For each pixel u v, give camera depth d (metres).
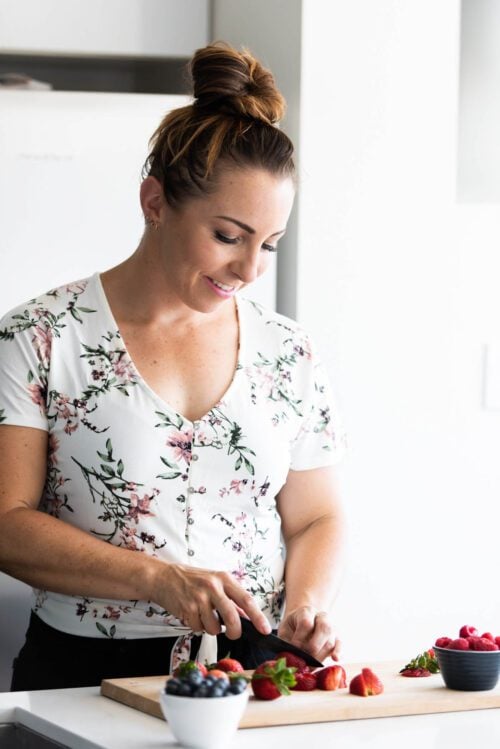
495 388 3.04
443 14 2.99
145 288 1.94
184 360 1.95
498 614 3.07
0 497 1.85
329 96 2.92
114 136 2.85
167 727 1.49
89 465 1.88
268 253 1.89
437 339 3.01
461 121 3.11
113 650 1.86
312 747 1.41
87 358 1.92
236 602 1.73
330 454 2.09
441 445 3.02
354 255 2.95
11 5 3.03
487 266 3.06
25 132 2.80
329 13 2.91
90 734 1.45
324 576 1.98
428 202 2.99
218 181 1.79
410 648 2.99
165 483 1.89
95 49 3.08
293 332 2.08
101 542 1.81
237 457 1.93
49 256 2.81
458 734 1.48
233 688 1.41
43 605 1.94
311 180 2.92
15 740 1.61
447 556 3.02
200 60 1.89
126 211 2.85
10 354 1.89
